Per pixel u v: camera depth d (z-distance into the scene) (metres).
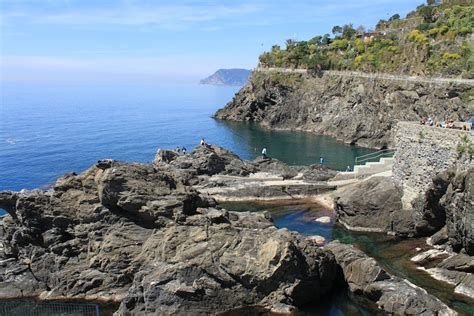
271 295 34.91
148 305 33.19
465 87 113.94
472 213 38.31
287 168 77.31
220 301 34.16
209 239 36.44
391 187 53.00
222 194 66.06
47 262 39.00
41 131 151.00
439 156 46.25
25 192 41.56
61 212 39.97
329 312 34.25
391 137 124.75
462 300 34.72
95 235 39.09
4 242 41.22
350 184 64.12
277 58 193.62
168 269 34.16
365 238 48.81
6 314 34.19
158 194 39.69
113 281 37.53
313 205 62.81
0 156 105.38
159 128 162.75
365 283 36.03
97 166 40.97
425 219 46.84
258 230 37.75
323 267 36.00
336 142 133.25
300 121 160.88
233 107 193.88
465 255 39.38
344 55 171.50
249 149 119.75
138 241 38.69
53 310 34.84
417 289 34.31
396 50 147.88
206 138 138.38
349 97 145.00
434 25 145.38
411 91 125.56
